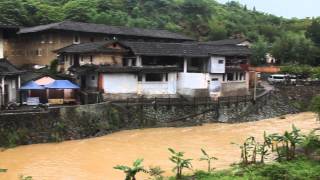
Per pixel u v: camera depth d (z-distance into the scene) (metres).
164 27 98.50
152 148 39.00
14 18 72.25
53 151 36.94
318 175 24.70
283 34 116.56
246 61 67.06
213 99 56.34
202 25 108.25
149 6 107.31
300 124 53.78
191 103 52.28
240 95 62.00
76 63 55.00
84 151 37.28
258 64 93.69
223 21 117.94
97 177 30.20
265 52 95.19
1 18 69.94
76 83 52.31
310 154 31.61
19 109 41.25
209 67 60.12
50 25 59.72
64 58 57.22
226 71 61.97
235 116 55.69
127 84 52.41
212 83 60.62
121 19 88.44
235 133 47.00
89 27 60.84
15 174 30.61
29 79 47.94
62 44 58.66
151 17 103.19
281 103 62.94
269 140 34.03
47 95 48.97
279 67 84.81
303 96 66.56
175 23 105.88
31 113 39.28
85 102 49.50
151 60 57.47
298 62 92.69
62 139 40.44
